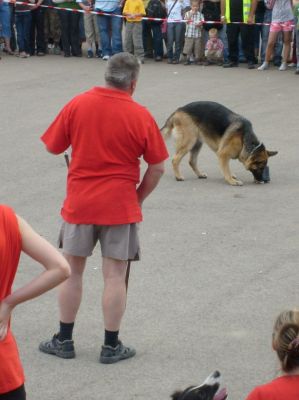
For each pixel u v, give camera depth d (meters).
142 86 18.95
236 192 11.84
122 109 6.40
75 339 7.23
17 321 7.56
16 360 4.51
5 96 18.08
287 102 17.36
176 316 7.70
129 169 6.50
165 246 9.58
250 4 20.41
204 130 12.27
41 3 22.38
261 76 20.00
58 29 22.83
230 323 7.56
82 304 7.93
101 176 6.46
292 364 4.10
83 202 6.48
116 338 6.82
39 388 6.40
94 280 8.52
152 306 7.91
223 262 9.09
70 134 6.53
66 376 6.60
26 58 22.50
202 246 9.59
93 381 6.52
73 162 6.55
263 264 9.04
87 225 6.53
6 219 4.32
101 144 6.41
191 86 18.94
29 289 4.33
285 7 20.08
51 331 7.36
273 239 9.85
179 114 12.35
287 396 4.08
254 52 20.92
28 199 11.41
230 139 12.10
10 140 14.67
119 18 21.84
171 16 21.45
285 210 10.98
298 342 4.04
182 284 8.45
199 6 21.22
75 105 6.48
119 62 6.41
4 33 22.69
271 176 12.68
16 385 4.48
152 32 22.00
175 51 21.72
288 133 15.01
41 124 15.78
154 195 11.66
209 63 21.53
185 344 7.15
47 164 13.20
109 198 6.46
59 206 11.09
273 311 7.83
